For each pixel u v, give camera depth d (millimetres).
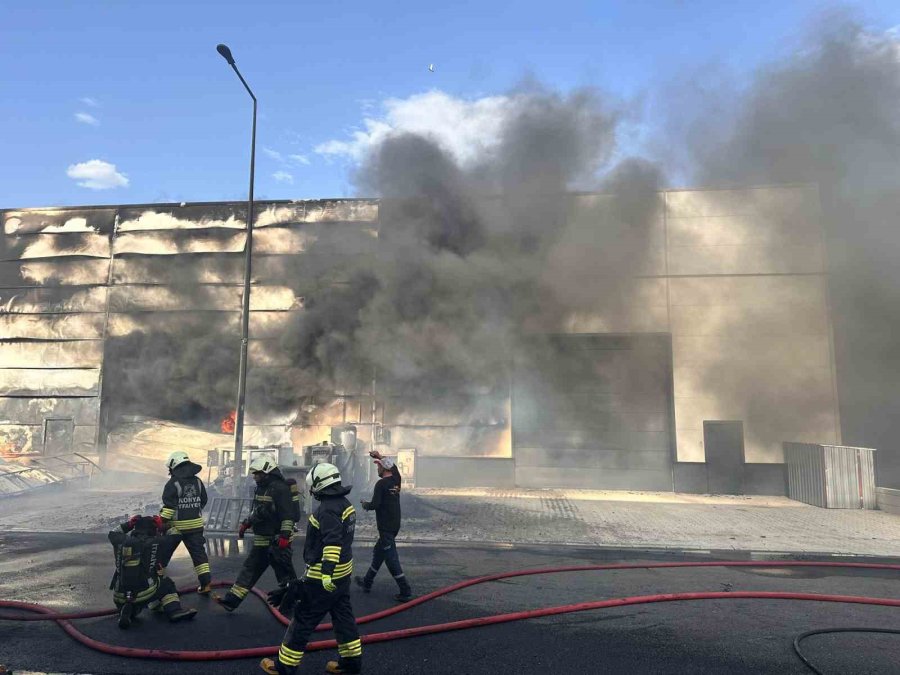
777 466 13859
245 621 4691
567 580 6141
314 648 4066
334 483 3738
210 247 17641
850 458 11625
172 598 4711
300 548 7664
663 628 4668
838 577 6359
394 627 4621
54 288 18078
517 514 10500
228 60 11492
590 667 3887
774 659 4062
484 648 4195
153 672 3705
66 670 3723
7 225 18500
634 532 8875
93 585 5770
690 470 14203
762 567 6789
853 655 4145
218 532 8641
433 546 7859
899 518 10398
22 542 7898
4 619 4691
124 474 15703
